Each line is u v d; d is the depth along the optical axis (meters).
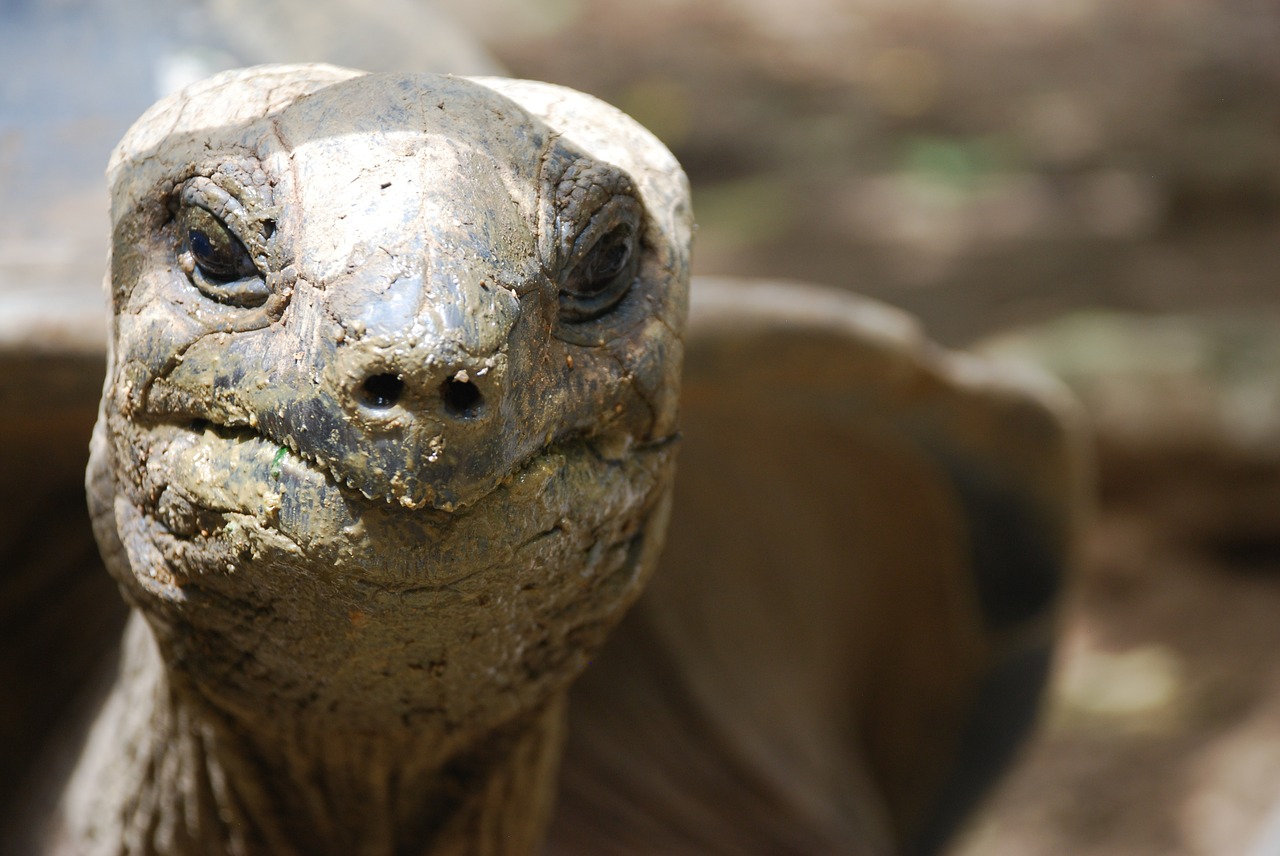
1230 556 6.36
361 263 1.42
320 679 1.72
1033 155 11.62
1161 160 10.59
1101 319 7.25
